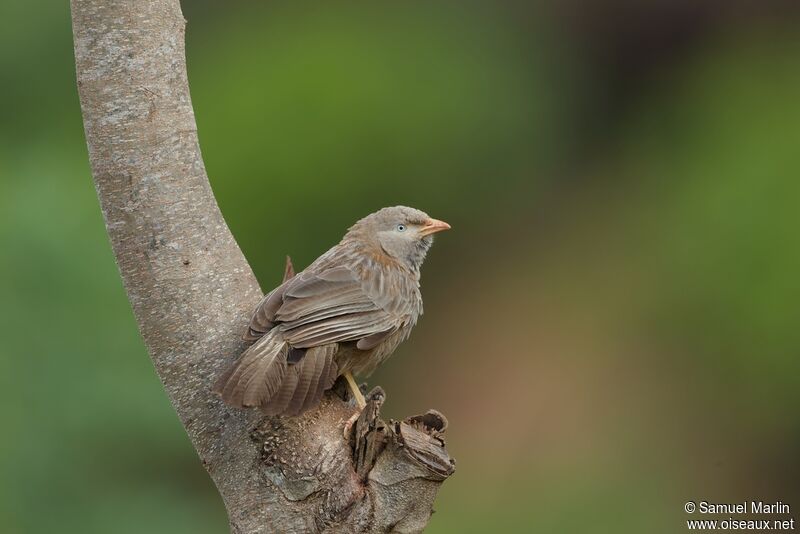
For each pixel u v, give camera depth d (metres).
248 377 6.51
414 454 6.45
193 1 18.02
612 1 19.91
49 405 10.87
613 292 16.91
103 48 6.56
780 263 15.96
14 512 10.55
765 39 19.03
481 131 17.20
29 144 14.06
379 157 16.33
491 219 17.44
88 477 10.90
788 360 15.59
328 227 15.99
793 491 15.09
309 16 17.45
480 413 16.30
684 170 17.75
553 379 16.28
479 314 17.08
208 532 11.41
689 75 19.12
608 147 18.98
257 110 16.16
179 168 6.71
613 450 15.49
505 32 18.59
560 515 14.98
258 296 7.01
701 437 15.51
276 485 6.57
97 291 11.34
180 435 11.20
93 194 12.04
